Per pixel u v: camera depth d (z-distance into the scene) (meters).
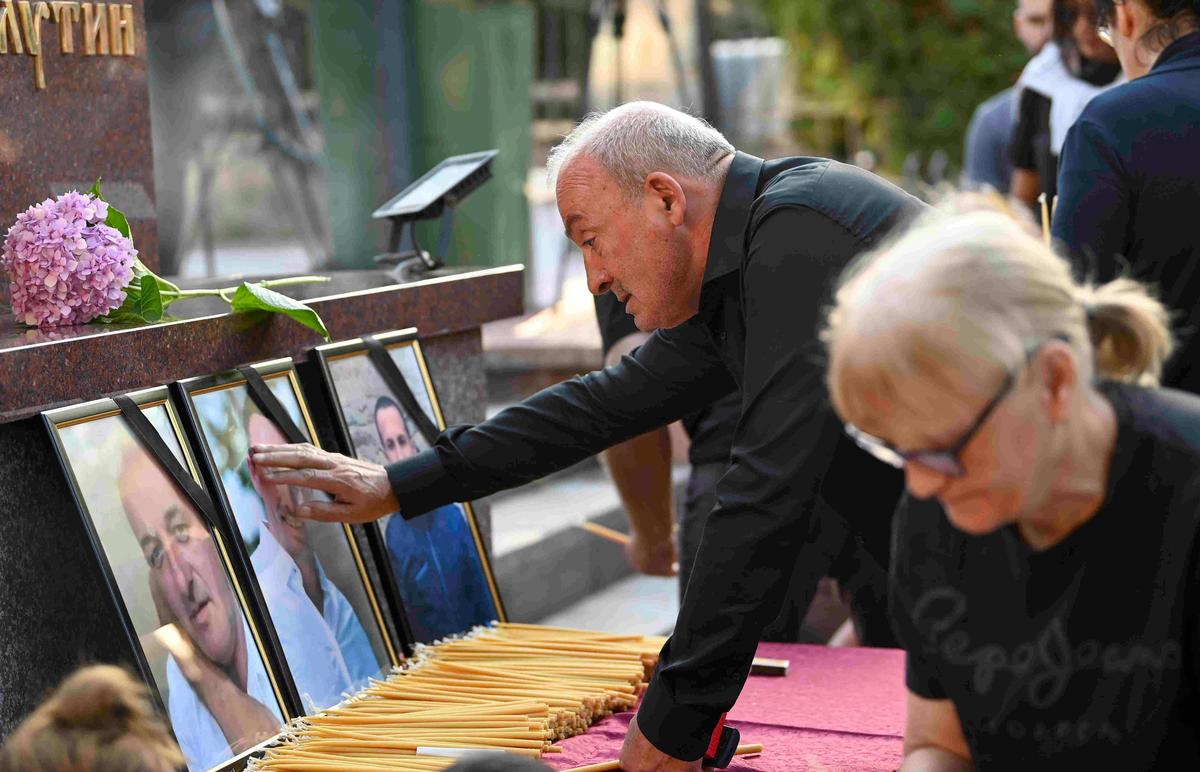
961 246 1.43
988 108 5.51
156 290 2.48
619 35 7.08
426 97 7.37
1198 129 2.57
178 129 7.22
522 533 5.14
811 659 2.99
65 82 3.05
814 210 2.07
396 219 3.56
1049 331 1.43
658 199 2.20
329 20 7.24
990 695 1.66
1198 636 1.54
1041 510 1.54
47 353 2.18
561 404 2.57
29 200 2.96
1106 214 2.61
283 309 2.57
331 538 2.66
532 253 8.01
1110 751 1.61
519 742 2.29
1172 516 1.53
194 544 2.31
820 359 1.98
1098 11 2.79
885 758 2.35
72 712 1.62
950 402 1.39
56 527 2.22
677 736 2.13
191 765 2.15
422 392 3.10
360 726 2.38
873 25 9.48
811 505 2.05
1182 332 2.48
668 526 3.78
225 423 2.49
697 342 2.51
